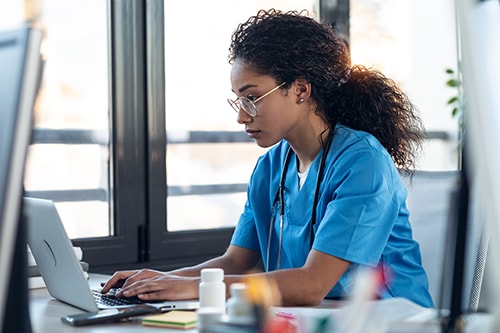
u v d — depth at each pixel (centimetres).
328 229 162
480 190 79
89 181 259
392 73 329
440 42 338
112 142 261
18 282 97
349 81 185
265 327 85
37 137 247
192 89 277
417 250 182
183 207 278
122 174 261
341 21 310
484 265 157
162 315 137
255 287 87
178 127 274
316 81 176
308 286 156
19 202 81
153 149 267
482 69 78
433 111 335
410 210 202
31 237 159
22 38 80
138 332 128
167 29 269
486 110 78
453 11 86
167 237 271
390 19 328
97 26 257
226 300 149
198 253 279
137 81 263
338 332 85
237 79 176
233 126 289
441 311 95
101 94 259
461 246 93
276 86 173
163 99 269
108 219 263
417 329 103
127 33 260
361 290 84
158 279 157
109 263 259
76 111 255
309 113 179
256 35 174
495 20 80
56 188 252
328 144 176
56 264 154
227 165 289
